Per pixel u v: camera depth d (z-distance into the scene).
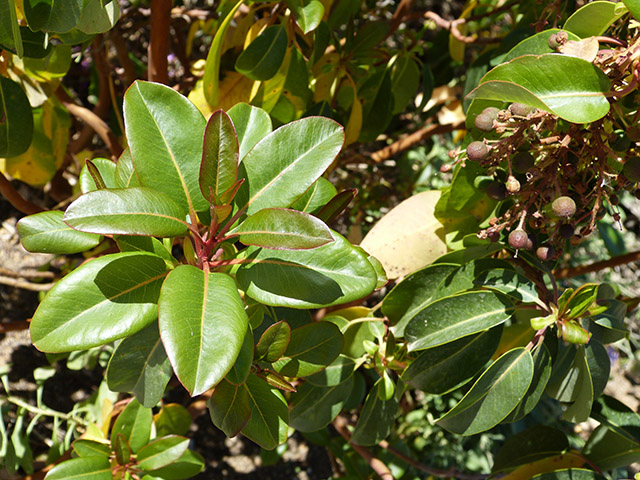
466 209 0.42
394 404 0.46
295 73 0.49
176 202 0.30
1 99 0.43
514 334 0.48
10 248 0.96
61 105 0.60
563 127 0.35
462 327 0.37
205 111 0.48
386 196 0.83
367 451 0.63
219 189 0.29
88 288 0.28
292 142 0.30
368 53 0.56
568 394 0.41
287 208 0.28
